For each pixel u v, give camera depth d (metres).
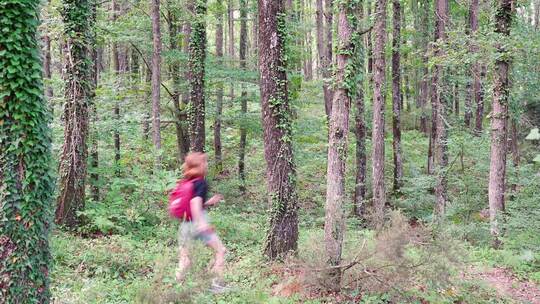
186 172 5.42
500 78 12.20
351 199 18.34
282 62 9.74
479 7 14.97
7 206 5.57
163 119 20.41
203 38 16.58
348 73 8.06
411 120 31.02
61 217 10.80
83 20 10.93
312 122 19.88
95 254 9.01
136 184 11.79
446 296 7.75
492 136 12.48
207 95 19.11
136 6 16.23
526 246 11.05
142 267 8.80
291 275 8.55
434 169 18.84
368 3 15.63
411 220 16.92
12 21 5.59
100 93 15.76
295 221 9.80
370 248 7.45
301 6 24.52
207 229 5.25
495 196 12.39
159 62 14.62
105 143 16.56
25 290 5.66
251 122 19.27
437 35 17.72
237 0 21.95
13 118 5.63
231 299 7.50
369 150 23.23
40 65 5.92
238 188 19.98
